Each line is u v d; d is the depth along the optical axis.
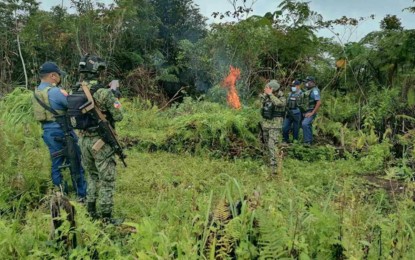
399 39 13.97
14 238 3.81
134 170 7.64
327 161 9.59
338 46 16.11
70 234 3.77
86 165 5.34
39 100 6.03
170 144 10.04
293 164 9.01
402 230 3.37
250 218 3.51
